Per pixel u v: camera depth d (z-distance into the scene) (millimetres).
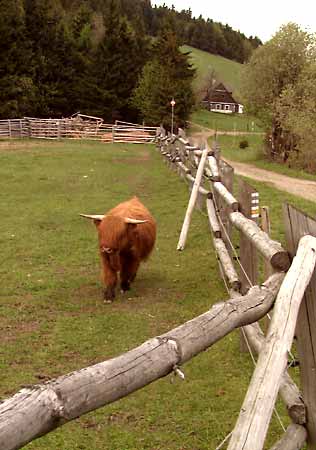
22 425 1817
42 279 9547
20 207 16094
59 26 67000
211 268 9727
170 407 5305
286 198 16328
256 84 41219
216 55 160375
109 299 8383
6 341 6945
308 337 3273
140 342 6859
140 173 22938
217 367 6070
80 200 17172
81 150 32156
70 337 7047
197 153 14906
